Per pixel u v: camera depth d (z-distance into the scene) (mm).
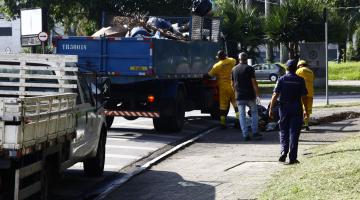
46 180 18688
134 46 37406
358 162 22547
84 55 38156
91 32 86875
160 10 80938
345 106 55031
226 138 36500
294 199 18484
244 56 35406
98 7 80000
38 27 51719
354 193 18672
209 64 46250
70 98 19844
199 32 45594
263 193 20047
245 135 35188
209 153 30688
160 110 38469
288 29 95062
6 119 15688
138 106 38969
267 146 32562
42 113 17219
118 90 38688
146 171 26141
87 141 23094
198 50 43844
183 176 24719
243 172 24875
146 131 39562
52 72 21828
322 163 23578
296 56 97000
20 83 21453
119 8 81188
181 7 81000
